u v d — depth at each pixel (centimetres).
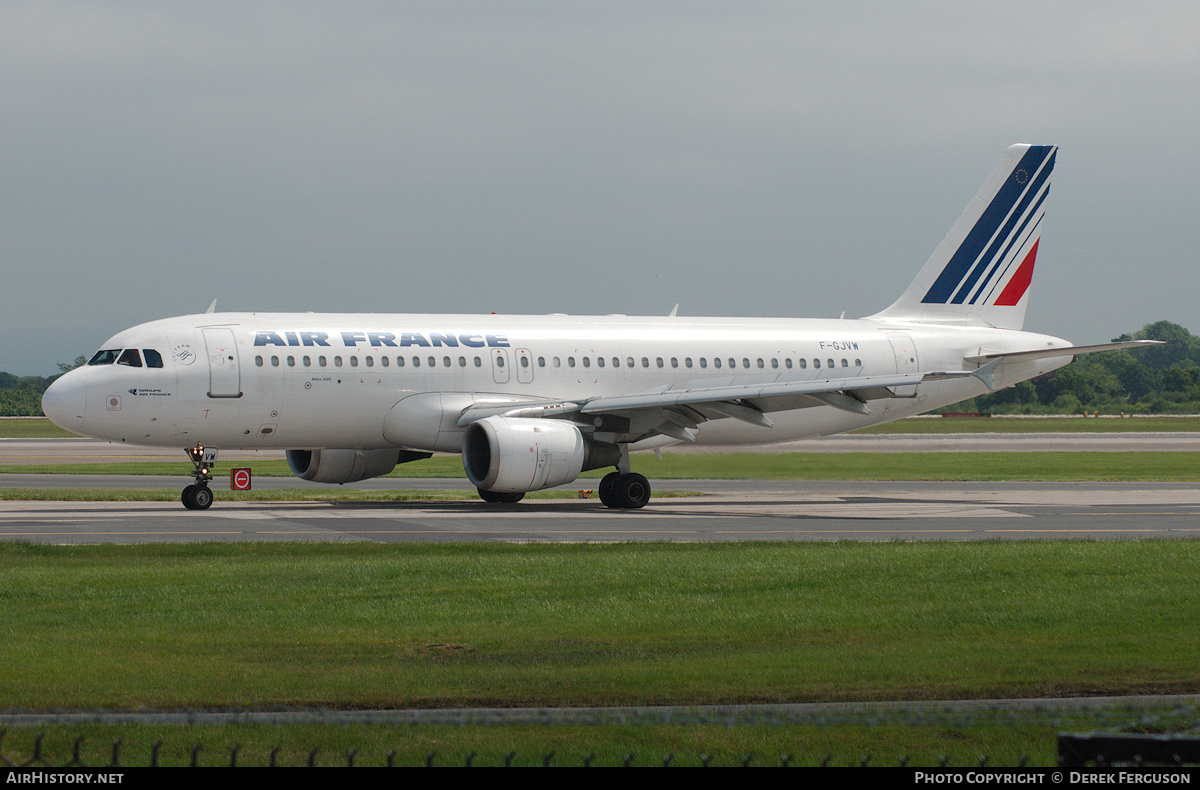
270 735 3650
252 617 5662
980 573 6969
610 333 14150
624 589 6456
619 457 13038
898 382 12144
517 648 4997
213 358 12169
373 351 12838
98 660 4688
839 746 3666
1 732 3394
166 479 18100
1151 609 5859
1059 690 4300
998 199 15975
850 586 6544
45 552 8119
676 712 3816
